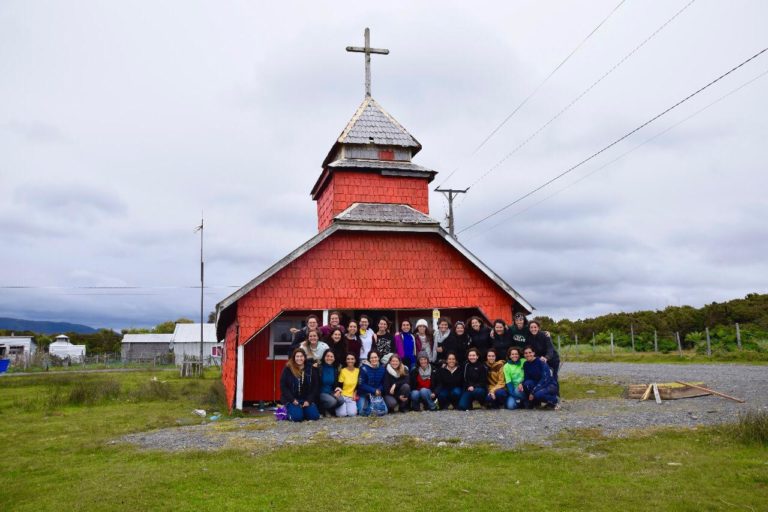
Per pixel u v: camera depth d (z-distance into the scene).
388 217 16.95
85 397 17.47
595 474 6.88
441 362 12.89
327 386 12.01
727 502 5.79
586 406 12.34
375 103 20.00
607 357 34.88
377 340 13.20
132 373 38.12
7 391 22.69
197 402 17.34
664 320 49.34
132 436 10.80
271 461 8.03
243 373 16.59
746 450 7.66
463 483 6.68
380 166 18.47
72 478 7.61
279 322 17.39
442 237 17.05
